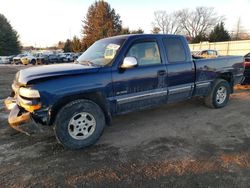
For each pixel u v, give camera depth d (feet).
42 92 11.32
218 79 19.70
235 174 10.24
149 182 9.75
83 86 12.27
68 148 12.47
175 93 16.40
